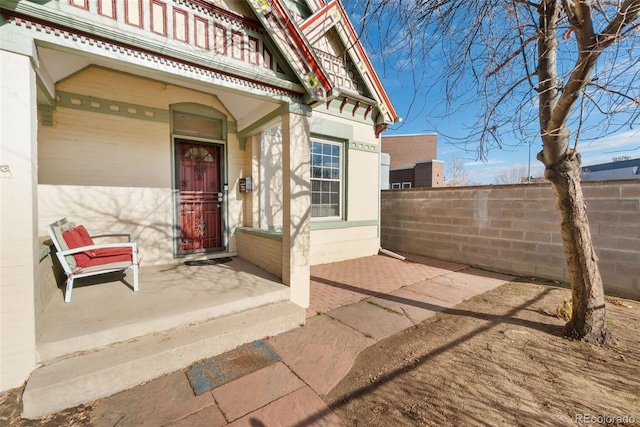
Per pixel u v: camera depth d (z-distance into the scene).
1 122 2.04
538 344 3.00
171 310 2.89
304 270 3.89
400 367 2.61
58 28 2.25
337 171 7.23
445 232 7.12
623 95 2.22
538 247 5.57
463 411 2.06
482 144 3.26
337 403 2.14
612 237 4.70
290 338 3.10
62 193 3.90
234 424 1.93
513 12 2.95
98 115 4.11
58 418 1.96
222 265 4.77
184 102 4.82
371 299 4.36
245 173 5.54
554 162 2.97
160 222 4.71
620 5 2.18
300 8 6.25
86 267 3.16
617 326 3.43
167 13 2.73
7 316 2.07
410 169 23.20
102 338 2.45
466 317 3.71
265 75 3.40
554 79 2.75
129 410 2.04
